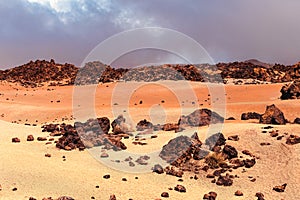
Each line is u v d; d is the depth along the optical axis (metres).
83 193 22.78
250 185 26.28
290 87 63.28
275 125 36.72
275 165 28.33
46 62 142.00
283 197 24.22
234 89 80.31
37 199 21.16
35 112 67.69
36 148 31.86
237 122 41.06
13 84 117.00
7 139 33.97
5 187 22.53
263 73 110.12
